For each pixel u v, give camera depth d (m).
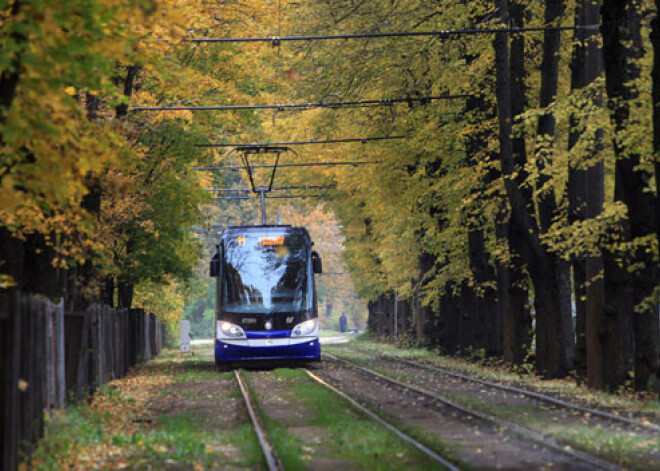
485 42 93.06
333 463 37.53
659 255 63.28
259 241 102.44
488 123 96.81
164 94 91.94
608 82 65.75
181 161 102.25
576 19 79.00
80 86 39.88
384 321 193.50
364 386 76.31
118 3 37.53
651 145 64.88
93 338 66.44
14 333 32.44
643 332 65.50
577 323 81.38
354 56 100.56
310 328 101.12
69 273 77.50
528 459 37.91
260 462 37.41
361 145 113.38
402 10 98.62
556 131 88.88
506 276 104.81
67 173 42.41
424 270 140.25
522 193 88.69
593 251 71.44
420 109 104.75
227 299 100.81
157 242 113.19
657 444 41.59
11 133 35.94
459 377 84.38
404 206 119.38
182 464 37.94
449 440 43.59
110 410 58.16
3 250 56.06
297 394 69.81
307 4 102.12
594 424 49.41
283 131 134.88
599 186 74.06
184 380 87.19
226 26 84.62
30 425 36.38
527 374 90.56
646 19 77.06
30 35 36.09
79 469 36.50
